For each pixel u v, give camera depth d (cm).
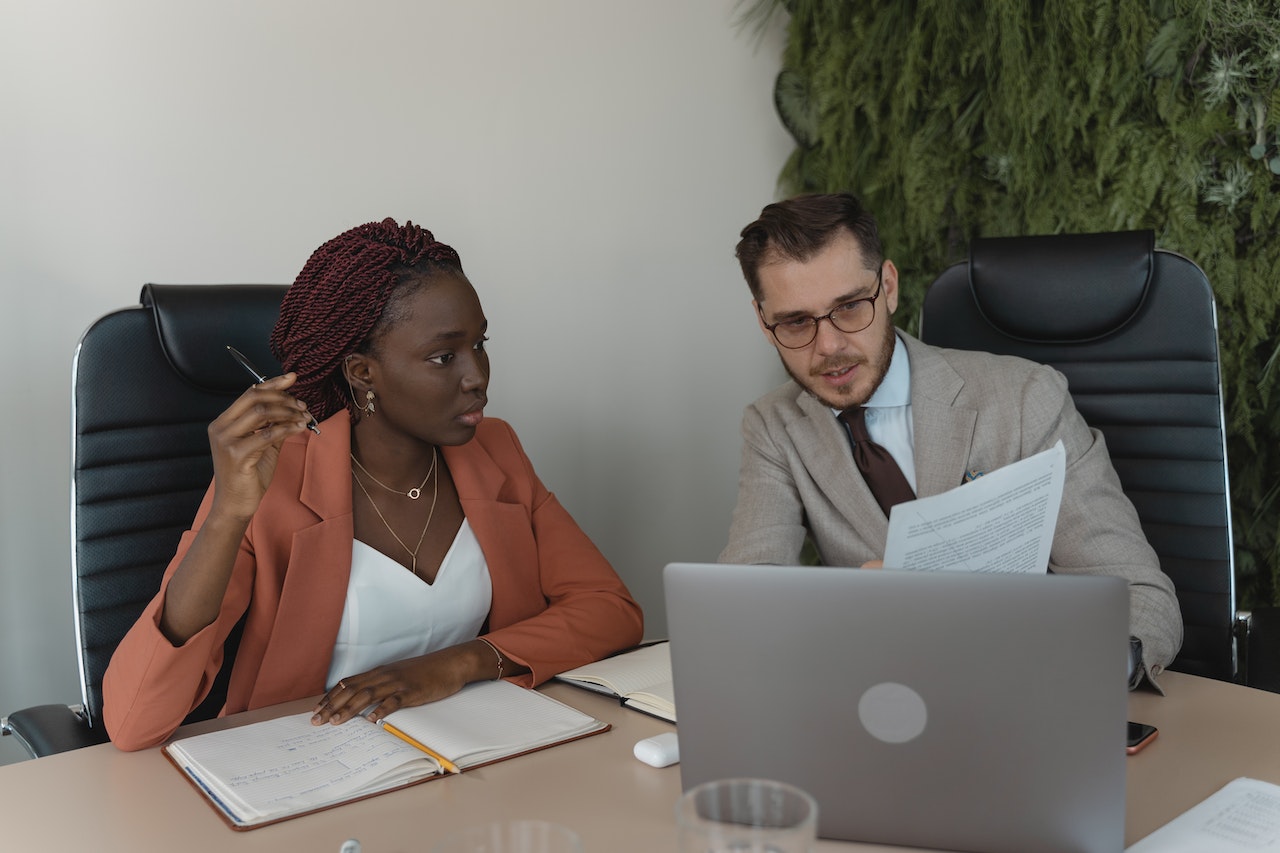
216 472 118
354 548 140
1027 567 99
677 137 276
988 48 242
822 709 82
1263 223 214
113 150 198
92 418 155
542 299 255
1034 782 78
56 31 191
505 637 132
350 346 137
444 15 234
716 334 290
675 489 285
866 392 149
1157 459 172
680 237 279
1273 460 222
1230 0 209
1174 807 89
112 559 157
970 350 178
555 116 253
